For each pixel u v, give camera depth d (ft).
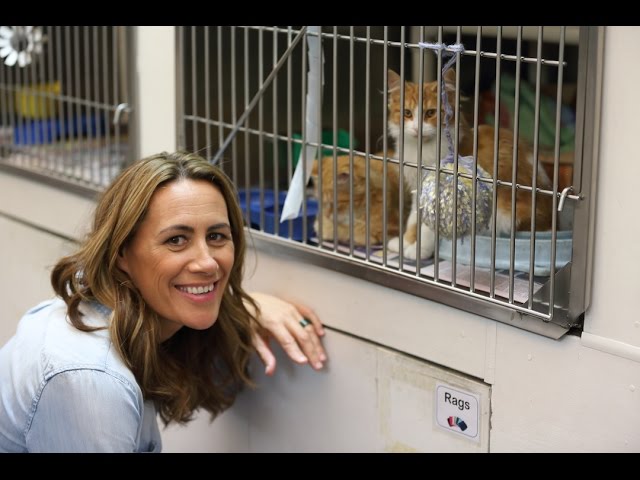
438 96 4.22
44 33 7.09
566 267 4.07
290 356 5.11
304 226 5.20
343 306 5.13
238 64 5.62
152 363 4.47
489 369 4.50
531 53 5.48
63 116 6.82
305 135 5.01
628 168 3.80
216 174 4.39
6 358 4.36
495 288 4.39
